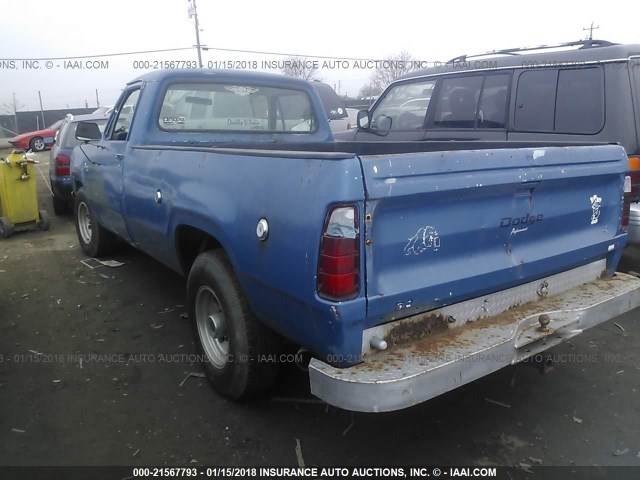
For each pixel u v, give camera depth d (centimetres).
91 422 321
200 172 326
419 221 253
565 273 336
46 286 557
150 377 372
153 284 555
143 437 306
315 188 236
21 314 485
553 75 533
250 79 486
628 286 345
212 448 297
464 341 264
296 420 322
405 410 334
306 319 250
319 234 232
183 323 460
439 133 640
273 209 258
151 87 443
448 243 267
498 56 601
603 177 344
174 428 315
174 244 374
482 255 285
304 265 240
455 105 624
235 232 287
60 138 926
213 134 470
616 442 304
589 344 426
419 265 258
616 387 361
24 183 796
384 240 242
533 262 304
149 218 408
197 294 350
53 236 792
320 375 239
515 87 563
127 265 618
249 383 315
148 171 401
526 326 285
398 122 704
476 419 325
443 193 254
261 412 329
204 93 465
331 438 306
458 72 621
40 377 372
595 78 502
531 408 337
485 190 273
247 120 493
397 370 236
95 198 558
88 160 570
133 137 444
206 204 314
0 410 333
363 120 742
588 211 341
